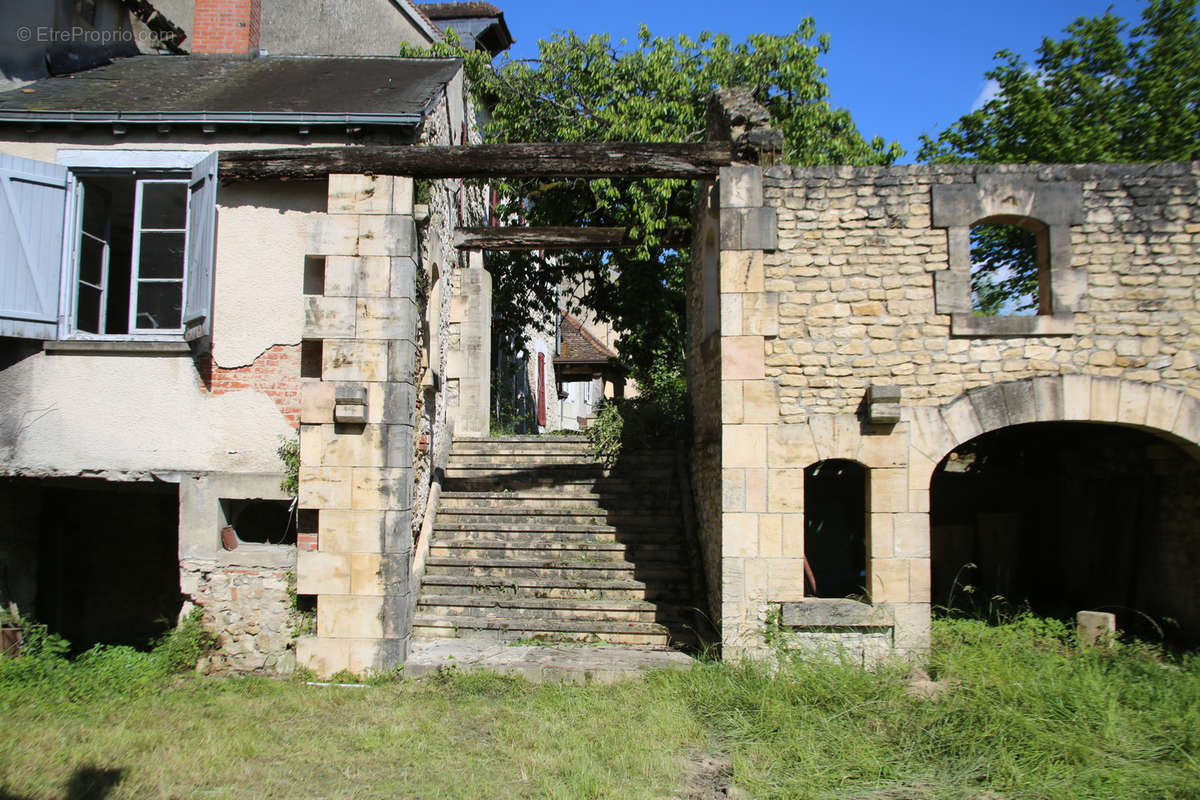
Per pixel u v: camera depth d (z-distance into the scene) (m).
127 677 6.34
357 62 9.95
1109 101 11.96
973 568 9.37
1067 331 6.54
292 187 7.32
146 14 10.32
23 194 7.04
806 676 5.77
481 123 14.98
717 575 7.12
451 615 7.62
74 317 7.36
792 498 6.61
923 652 6.39
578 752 4.84
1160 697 5.46
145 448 7.18
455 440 10.47
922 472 6.57
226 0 10.26
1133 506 8.05
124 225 8.80
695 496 8.70
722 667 6.28
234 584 7.03
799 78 12.80
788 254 6.76
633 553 8.37
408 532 7.00
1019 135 12.56
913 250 6.71
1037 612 8.34
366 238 7.04
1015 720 4.96
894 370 6.64
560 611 7.66
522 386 18.58
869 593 6.59
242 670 6.90
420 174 7.12
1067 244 6.61
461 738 5.19
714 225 7.61
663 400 10.71
